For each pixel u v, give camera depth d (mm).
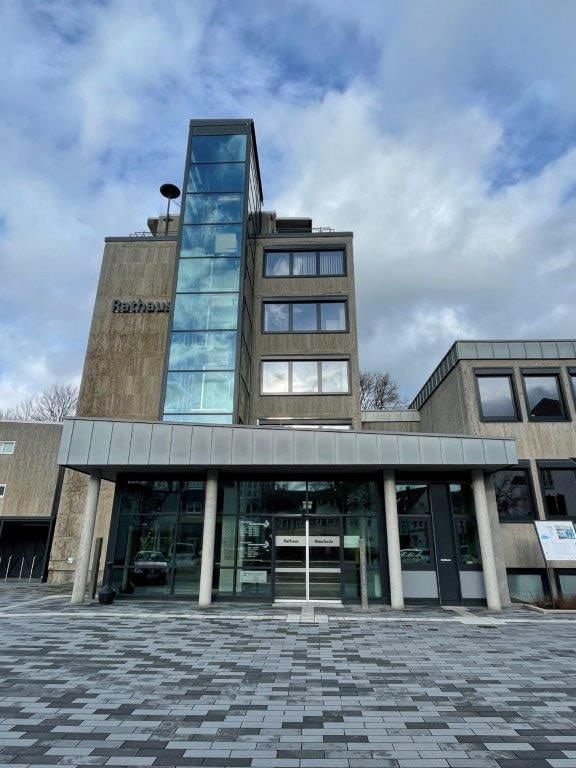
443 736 5059
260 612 12680
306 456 13922
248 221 22984
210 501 14453
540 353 20062
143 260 24391
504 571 14719
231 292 21312
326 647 8922
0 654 8328
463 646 9070
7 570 23875
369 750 4723
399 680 6984
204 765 4387
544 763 4465
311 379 23094
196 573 14703
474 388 19734
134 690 6465
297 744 4848
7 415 42219
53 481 23891
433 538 14797
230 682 6836
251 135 24141
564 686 6738
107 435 14070
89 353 23000
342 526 14867
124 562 14922
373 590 14328
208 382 20203
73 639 9469
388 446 14008
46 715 5562
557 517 18266
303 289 24406
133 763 4406
